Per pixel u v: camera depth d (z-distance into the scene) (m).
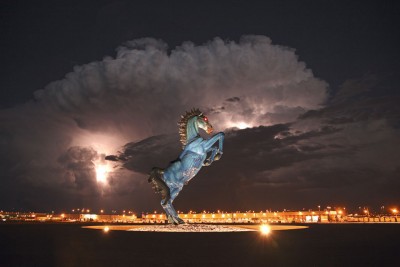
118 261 9.96
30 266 9.27
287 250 12.27
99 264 9.48
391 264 9.29
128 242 15.44
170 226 23.36
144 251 12.15
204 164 23.14
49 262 9.86
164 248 12.95
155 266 9.09
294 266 8.96
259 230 24.08
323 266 8.96
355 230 26.09
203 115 23.97
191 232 21.81
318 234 20.84
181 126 23.97
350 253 11.44
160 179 22.92
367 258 10.34
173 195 23.00
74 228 30.95
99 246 13.91
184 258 10.42
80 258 10.58
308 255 11.00
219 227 24.03
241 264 9.29
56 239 17.72
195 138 23.38
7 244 15.12
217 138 23.23
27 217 81.31
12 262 9.92
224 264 9.30
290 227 30.92
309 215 71.69
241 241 15.45
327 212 72.62
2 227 34.00
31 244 15.06
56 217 84.50
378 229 28.03
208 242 15.07
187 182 23.33
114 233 22.03
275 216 73.94
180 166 22.73
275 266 8.95
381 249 12.69
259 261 9.77
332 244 14.39
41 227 34.19
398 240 16.59
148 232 22.30
